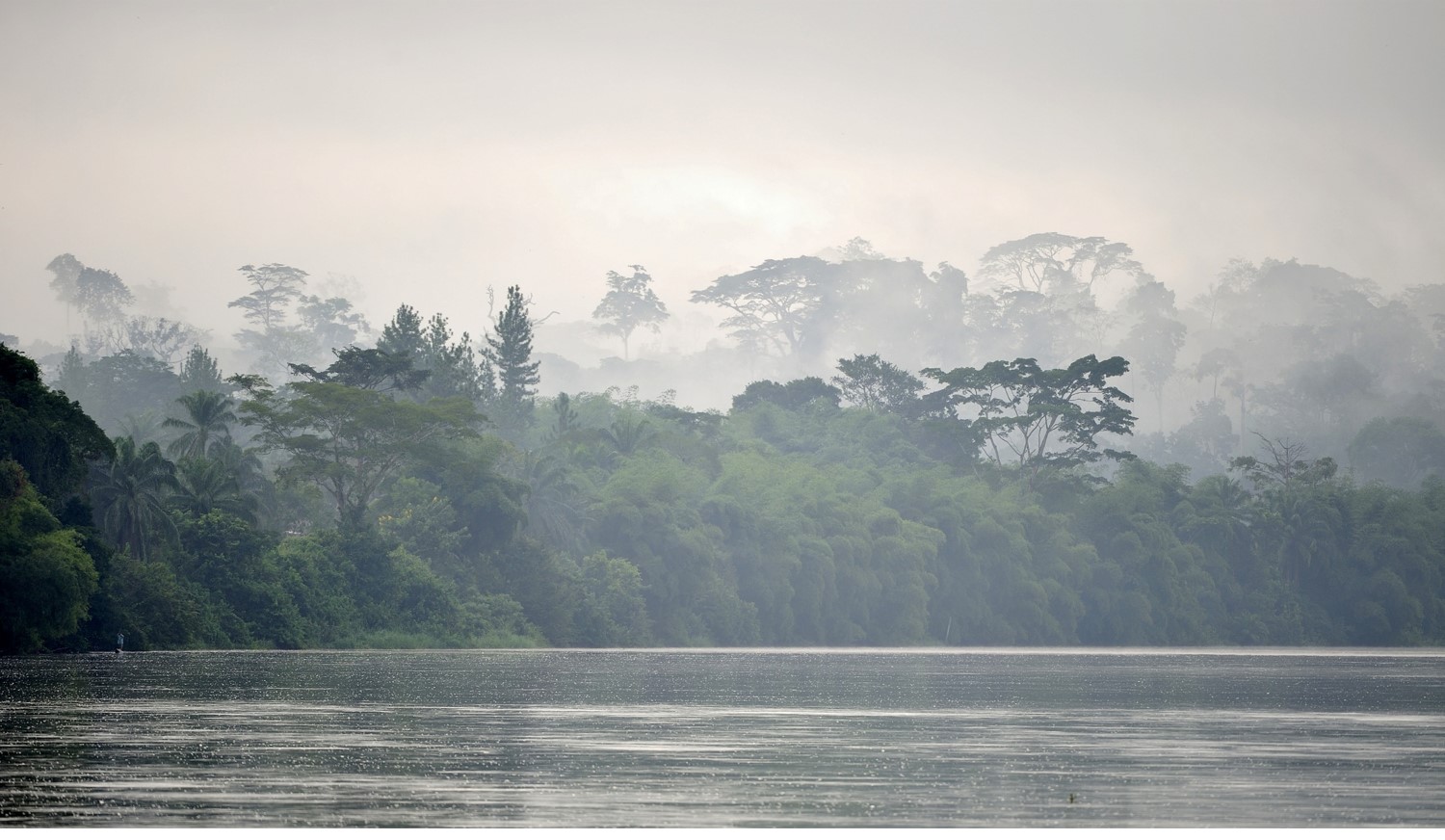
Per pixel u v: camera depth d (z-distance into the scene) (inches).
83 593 3843.5
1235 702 2509.8
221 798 1296.8
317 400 5383.9
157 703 2208.4
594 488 6200.8
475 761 1549.0
